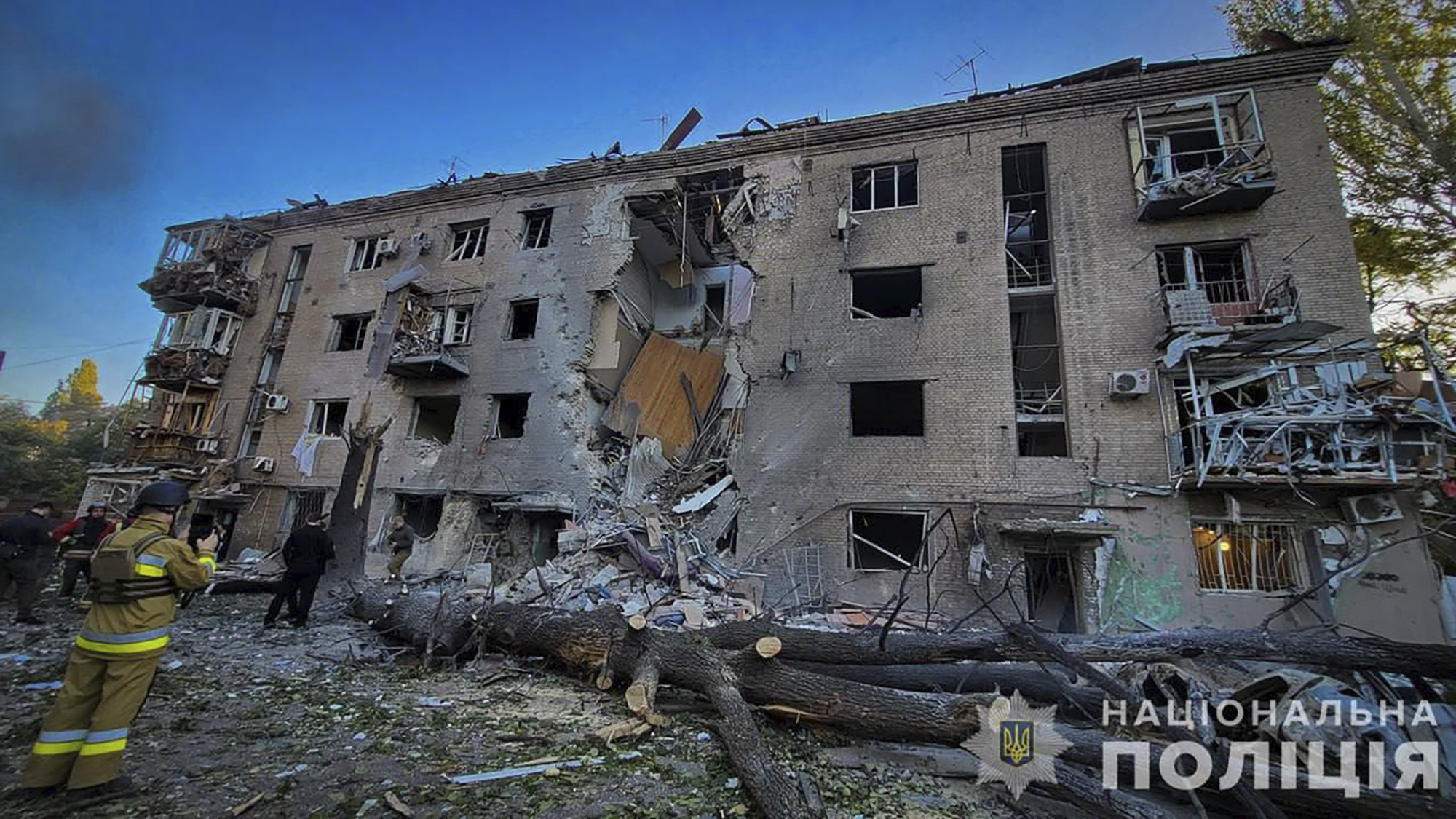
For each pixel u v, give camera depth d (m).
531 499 14.50
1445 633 8.93
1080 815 3.91
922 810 3.89
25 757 3.78
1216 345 10.58
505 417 17.42
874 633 5.85
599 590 10.91
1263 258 11.45
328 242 19.52
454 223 18.30
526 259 17.14
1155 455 11.05
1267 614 9.94
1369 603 9.40
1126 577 10.60
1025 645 4.93
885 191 15.20
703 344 17.53
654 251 18.97
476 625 6.98
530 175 17.67
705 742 4.74
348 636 8.01
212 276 19.12
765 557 12.45
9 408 41.00
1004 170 14.73
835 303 13.84
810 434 13.08
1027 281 14.71
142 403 22.23
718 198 16.66
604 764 4.22
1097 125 13.16
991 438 11.98
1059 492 11.34
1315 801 3.59
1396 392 9.76
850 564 12.16
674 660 5.45
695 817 3.54
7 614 8.35
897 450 12.43
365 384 17.27
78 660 3.42
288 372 18.17
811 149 15.12
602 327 16.30
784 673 5.06
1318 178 11.54
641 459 14.92
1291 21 16.03
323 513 16.36
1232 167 11.57
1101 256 12.39
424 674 6.48
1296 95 12.06
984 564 11.18
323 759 4.06
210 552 3.90
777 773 3.76
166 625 3.64
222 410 18.64
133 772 3.64
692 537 12.84
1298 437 9.85
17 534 7.84
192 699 5.17
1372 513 9.62
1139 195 12.37
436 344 16.27
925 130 14.28
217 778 3.67
